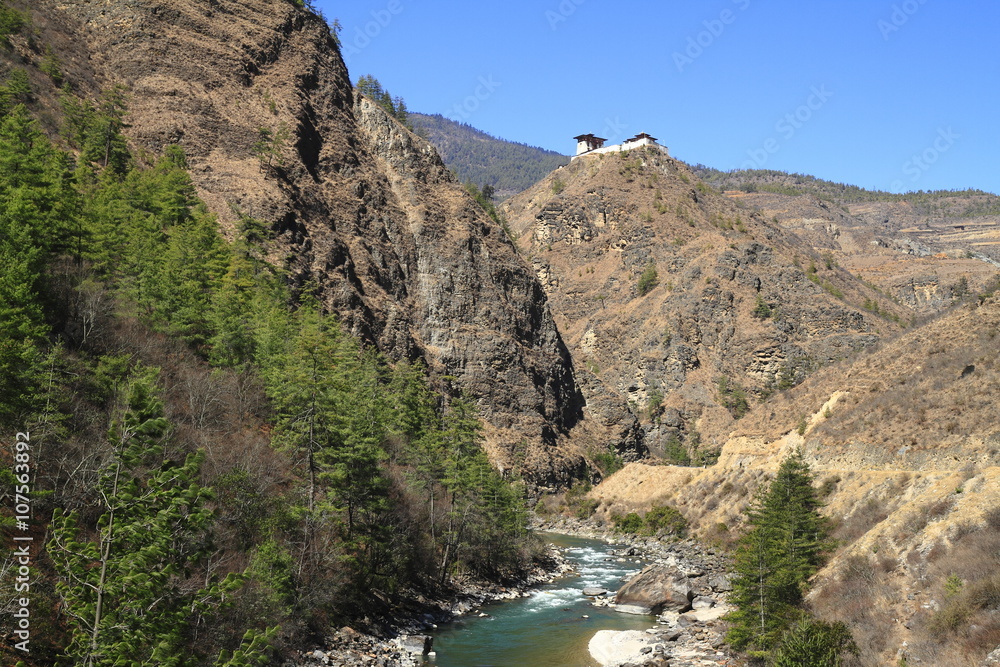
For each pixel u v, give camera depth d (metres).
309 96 120.56
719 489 83.62
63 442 30.89
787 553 43.25
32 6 101.81
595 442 139.75
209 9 117.12
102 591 18.48
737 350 166.25
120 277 53.53
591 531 97.06
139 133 95.56
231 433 46.16
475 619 49.16
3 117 64.25
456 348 119.19
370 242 115.25
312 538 41.81
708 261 182.50
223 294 59.94
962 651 28.41
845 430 65.50
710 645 40.59
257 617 33.66
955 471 44.53
